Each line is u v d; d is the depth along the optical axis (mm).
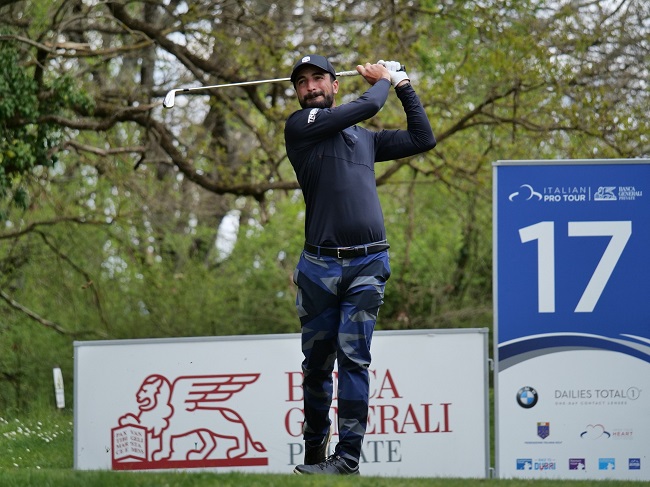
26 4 39344
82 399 19656
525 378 17734
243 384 19547
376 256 13273
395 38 37562
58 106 35250
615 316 17672
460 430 19188
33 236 48406
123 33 40938
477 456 19141
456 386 19188
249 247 52844
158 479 12727
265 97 45781
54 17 35750
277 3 41750
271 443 19484
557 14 37156
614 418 17641
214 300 50688
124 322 50438
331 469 13203
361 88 37969
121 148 39562
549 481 13852
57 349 48312
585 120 36312
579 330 17688
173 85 44781
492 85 38062
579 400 17656
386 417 19188
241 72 39969
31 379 47219
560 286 17719
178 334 49938
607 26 37875
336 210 13188
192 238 54969
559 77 36531
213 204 55969
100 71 43844
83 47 36562
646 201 17672
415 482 12734
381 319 49656
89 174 49312
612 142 36375
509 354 17750
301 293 13430
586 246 17719
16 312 48312
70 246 49219
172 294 50562
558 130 37531
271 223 52906
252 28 39781
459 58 37875
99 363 19719
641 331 17609
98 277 49469
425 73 38875
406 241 47969
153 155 49156
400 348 19266
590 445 17641
